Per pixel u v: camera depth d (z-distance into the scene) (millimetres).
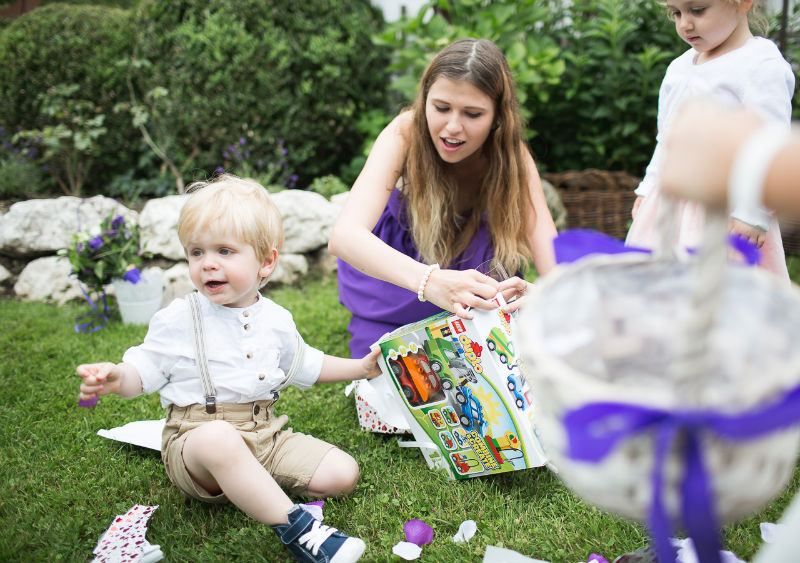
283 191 4258
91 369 1762
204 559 1700
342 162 5258
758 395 905
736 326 1029
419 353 1987
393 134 2445
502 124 2295
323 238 4176
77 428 2387
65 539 1781
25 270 3996
